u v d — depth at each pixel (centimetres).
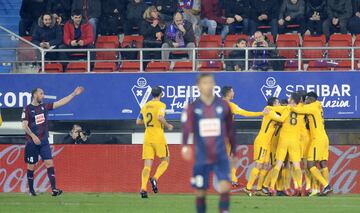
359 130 7119
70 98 5772
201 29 7881
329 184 6141
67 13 8138
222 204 3256
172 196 5709
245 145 6362
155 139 5512
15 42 7294
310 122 5834
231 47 7281
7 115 7200
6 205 4872
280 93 7031
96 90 7150
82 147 6500
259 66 7181
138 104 7125
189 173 6372
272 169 5853
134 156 6462
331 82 7019
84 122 7244
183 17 7775
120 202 5066
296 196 5772
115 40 7694
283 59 7050
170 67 7375
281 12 7800
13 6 8712
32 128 5641
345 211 4509
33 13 8131
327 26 7775
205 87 3366
